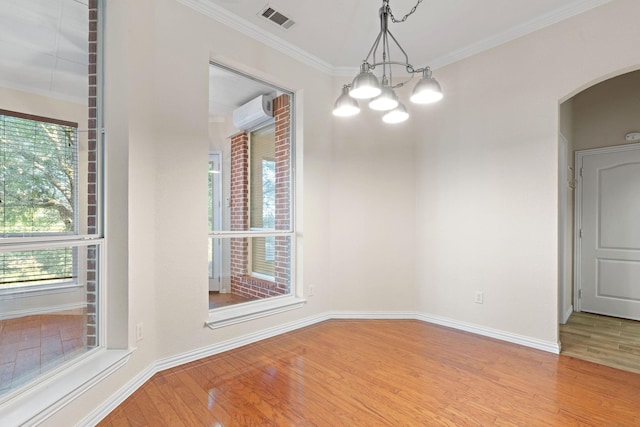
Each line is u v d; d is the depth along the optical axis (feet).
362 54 11.30
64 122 6.39
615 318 12.28
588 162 12.92
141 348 7.32
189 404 6.56
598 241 12.75
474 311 10.61
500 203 10.07
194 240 8.54
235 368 8.11
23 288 5.62
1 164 5.46
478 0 8.43
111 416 6.13
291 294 11.56
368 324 11.49
